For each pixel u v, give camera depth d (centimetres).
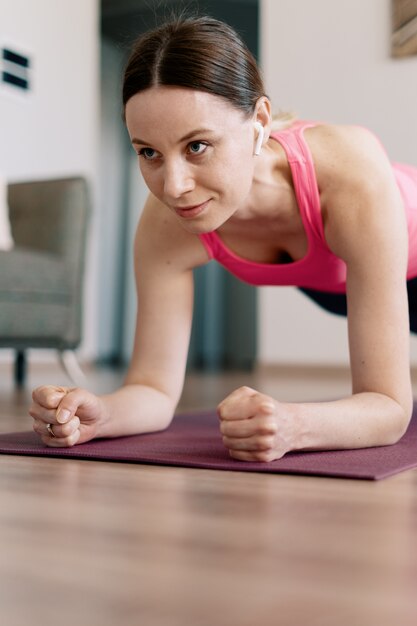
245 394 138
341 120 552
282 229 158
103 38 780
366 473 129
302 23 562
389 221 149
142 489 120
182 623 62
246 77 129
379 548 86
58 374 539
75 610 65
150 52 125
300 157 150
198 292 853
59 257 419
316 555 83
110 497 114
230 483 125
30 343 400
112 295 794
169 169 125
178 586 72
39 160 607
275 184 150
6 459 149
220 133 125
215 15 793
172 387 180
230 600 68
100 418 161
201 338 856
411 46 529
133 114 125
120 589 71
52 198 431
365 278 150
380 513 104
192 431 186
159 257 173
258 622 62
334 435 144
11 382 452
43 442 166
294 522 98
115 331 799
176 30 127
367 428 148
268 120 135
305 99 562
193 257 171
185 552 84
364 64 545
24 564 79
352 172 151
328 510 105
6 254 382
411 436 174
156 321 178
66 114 633
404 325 152
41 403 154
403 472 134
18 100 586
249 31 805
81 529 95
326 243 156
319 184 151
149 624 62
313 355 560
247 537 91
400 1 530
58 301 411
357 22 546
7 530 94
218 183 126
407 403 154
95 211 663
